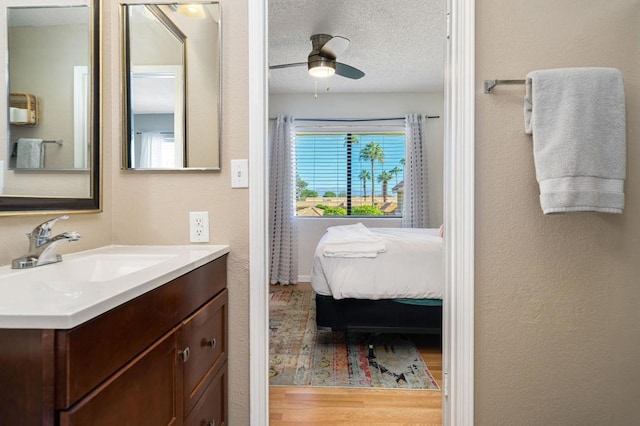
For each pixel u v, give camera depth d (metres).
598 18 1.38
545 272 1.40
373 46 3.21
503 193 1.40
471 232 1.39
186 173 1.45
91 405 0.64
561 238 1.40
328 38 2.99
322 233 4.69
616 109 1.28
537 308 1.40
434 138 4.64
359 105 4.67
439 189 4.63
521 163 1.39
